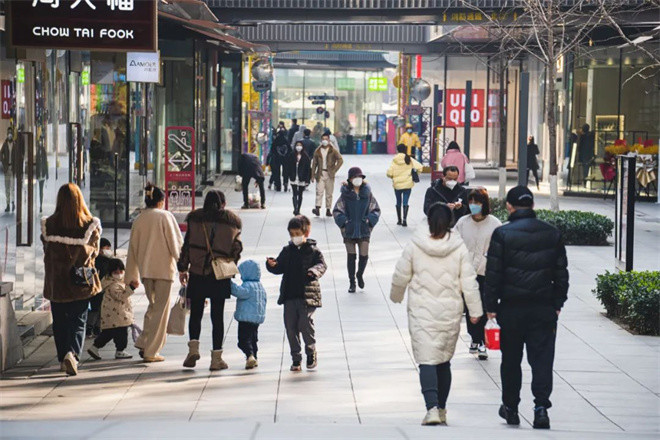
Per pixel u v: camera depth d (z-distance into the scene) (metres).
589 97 65.31
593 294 31.25
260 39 82.31
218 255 21.94
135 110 45.78
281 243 41.38
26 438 14.66
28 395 19.75
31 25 22.17
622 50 64.12
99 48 22.34
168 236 22.77
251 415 18.19
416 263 17.39
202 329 25.98
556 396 19.81
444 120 88.25
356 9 56.19
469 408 18.86
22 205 26.64
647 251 40.75
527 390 20.27
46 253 21.80
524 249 17.23
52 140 30.08
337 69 127.69
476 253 22.80
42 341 24.97
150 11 22.34
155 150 52.38
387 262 37.59
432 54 85.88
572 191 65.94
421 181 75.94
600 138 65.06
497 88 89.12
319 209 50.75
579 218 42.88
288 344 24.52
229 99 75.75
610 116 64.88
